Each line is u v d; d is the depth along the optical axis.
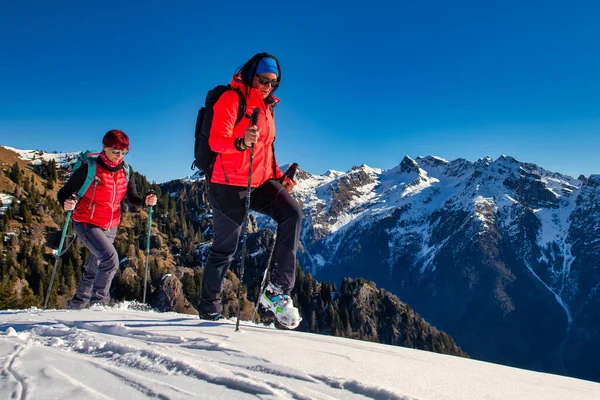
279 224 4.27
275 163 4.61
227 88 4.07
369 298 129.62
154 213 131.88
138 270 89.88
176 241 122.12
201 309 4.49
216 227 4.38
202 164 4.23
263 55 4.02
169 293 82.38
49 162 148.88
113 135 5.65
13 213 104.00
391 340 121.38
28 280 77.00
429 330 125.62
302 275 129.00
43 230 101.88
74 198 5.64
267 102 4.31
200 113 4.20
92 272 5.99
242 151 3.92
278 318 4.18
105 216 5.87
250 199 4.42
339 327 114.94
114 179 5.86
